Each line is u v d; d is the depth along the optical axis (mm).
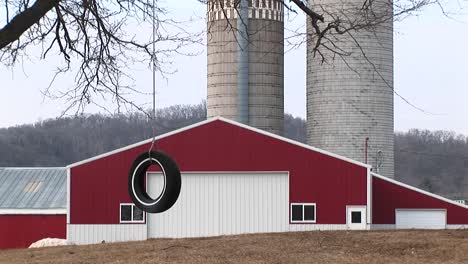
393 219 40281
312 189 35562
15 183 42969
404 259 16484
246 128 35844
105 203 35969
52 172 44438
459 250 17484
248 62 47656
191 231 35562
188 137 35844
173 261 17156
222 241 21141
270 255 17516
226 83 48062
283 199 35594
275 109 48406
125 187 35938
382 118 47188
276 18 37188
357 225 35469
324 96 47281
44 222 39688
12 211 39812
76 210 36062
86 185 36125
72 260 18547
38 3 8367
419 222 40344
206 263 16625
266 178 35719
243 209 35594
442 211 40250
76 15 10445
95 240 35875
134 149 36000
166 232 35688
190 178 35750
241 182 35719
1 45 8273
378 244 18859
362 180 35656
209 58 48656
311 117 48406
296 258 16906
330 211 35531
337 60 45812
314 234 22078
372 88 46594
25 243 39625
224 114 48156
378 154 47219
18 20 8289
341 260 16500
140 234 35594
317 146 47938
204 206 35594
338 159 35781
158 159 10062
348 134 47094
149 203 10117
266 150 35781
